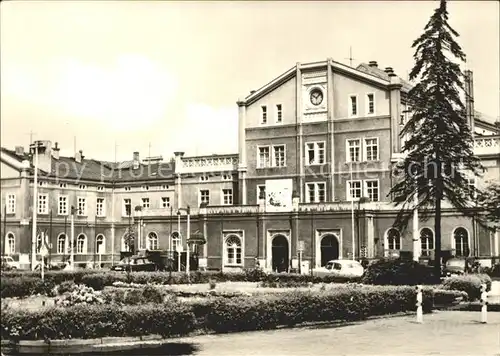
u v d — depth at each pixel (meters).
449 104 38.53
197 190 67.62
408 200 41.19
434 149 38.41
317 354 16.12
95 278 34.97
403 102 58.31
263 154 62.97
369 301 23.61
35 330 17.12
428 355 16.05
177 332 18.98
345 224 54.44
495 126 59.16
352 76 58.97
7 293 25.33
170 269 51.34
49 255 57.75
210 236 60.41
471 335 19.41
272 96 62.78
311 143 60.44
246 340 18.39
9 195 59.12
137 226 66.25
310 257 55.53
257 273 40.41
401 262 32.28
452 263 47.12
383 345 17.52
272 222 57.66
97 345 17.28
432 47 38.03
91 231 68.50
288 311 21.02
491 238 50.50
